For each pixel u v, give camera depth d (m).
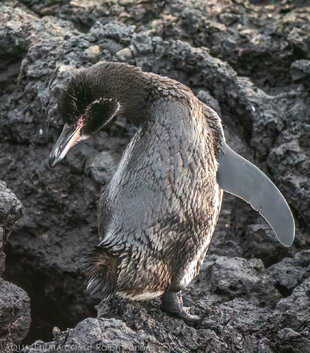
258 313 10.62
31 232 13.73
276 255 12.80
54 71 13.50
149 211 8.84
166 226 8.91
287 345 9.69
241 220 13.22
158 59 13.91
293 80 14.19
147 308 9.46
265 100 13.55
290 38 14.42
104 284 8.75
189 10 14.92
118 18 14.95
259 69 14.73
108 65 9.21
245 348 9.37
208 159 9.22
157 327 9.09
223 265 11.62
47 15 15.25
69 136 9.21
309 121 13.68
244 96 13.55
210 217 9.27
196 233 9.16
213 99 13.53
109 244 8.76
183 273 9.26
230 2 15.26
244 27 14.91
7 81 14.66
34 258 13.74
